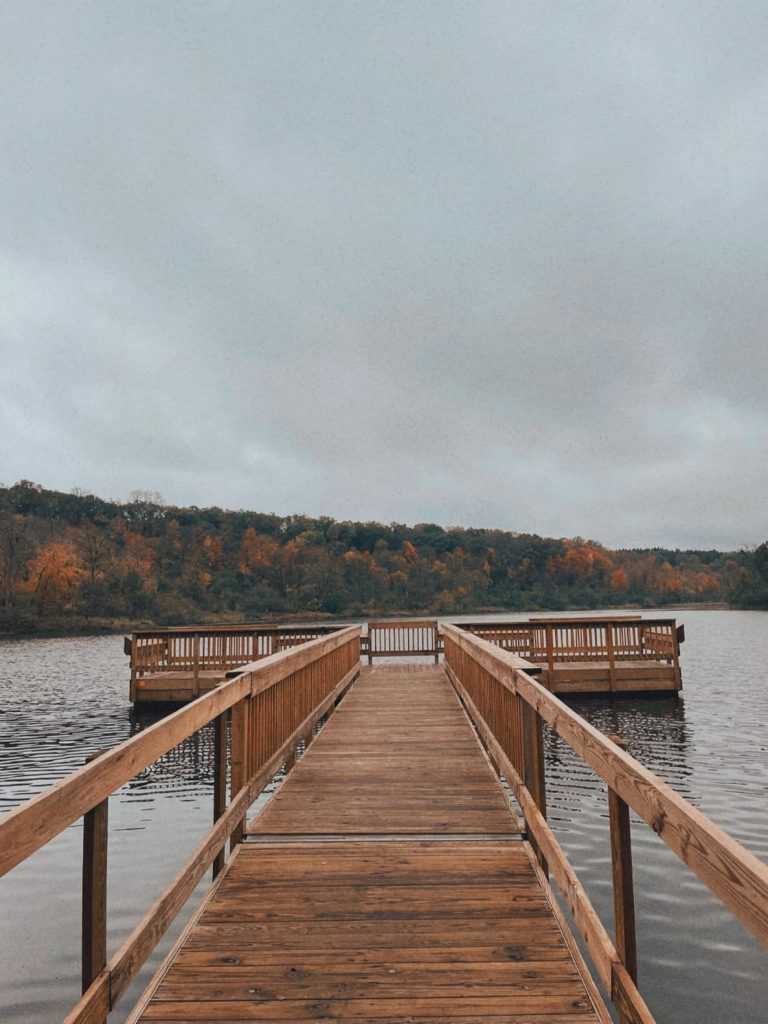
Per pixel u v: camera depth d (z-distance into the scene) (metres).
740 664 25.22
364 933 2.90
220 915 3.09
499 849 3.93
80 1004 1.85
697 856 1.50
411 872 3.60
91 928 2.00
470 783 5.41
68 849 6.69
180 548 100.75
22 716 16.16
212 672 16.67
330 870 3.63
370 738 7.23
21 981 4.20
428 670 15.00
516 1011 2.32
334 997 2.41
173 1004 2.38
